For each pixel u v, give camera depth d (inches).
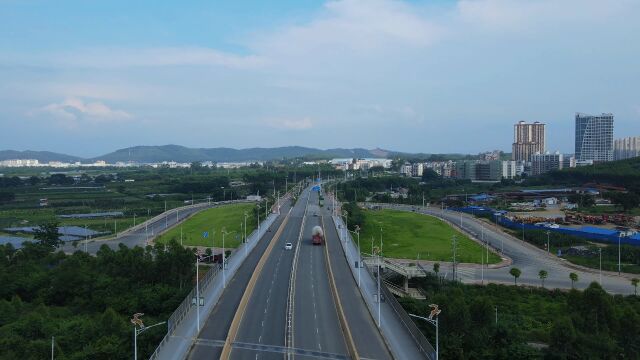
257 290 5861.2
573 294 5049.2
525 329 5260.8
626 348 4586.6
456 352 4419.3
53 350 4033.0
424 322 4830.2
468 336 4635.8
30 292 5949.8
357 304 5310.0
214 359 3863.2
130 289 5861.2
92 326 4505.4
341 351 4079.7
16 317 5147.6
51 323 4793.3
